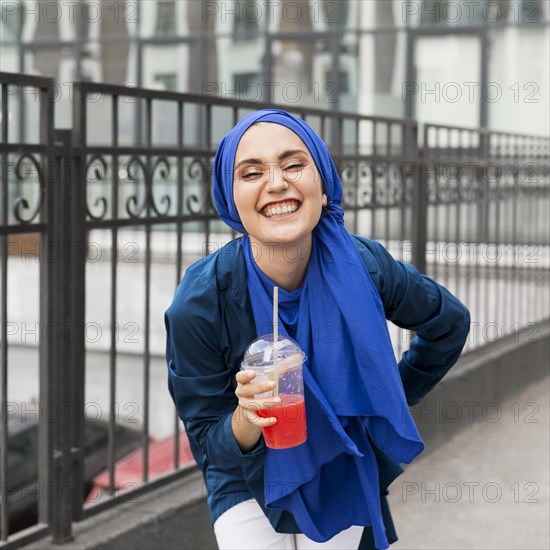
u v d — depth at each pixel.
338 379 2.05
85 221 3.20
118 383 11.14
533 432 5.41
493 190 6.23
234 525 2.23
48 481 3.21
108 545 3.23
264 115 2.03
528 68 11.91
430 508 4.30
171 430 10.67
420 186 5.36
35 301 11.91
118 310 11.46
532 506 4.29
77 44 14.34
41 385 3.22
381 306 2.09
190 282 2.11
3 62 14.73
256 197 2.00
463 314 2.31
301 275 2.11
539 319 7.32
